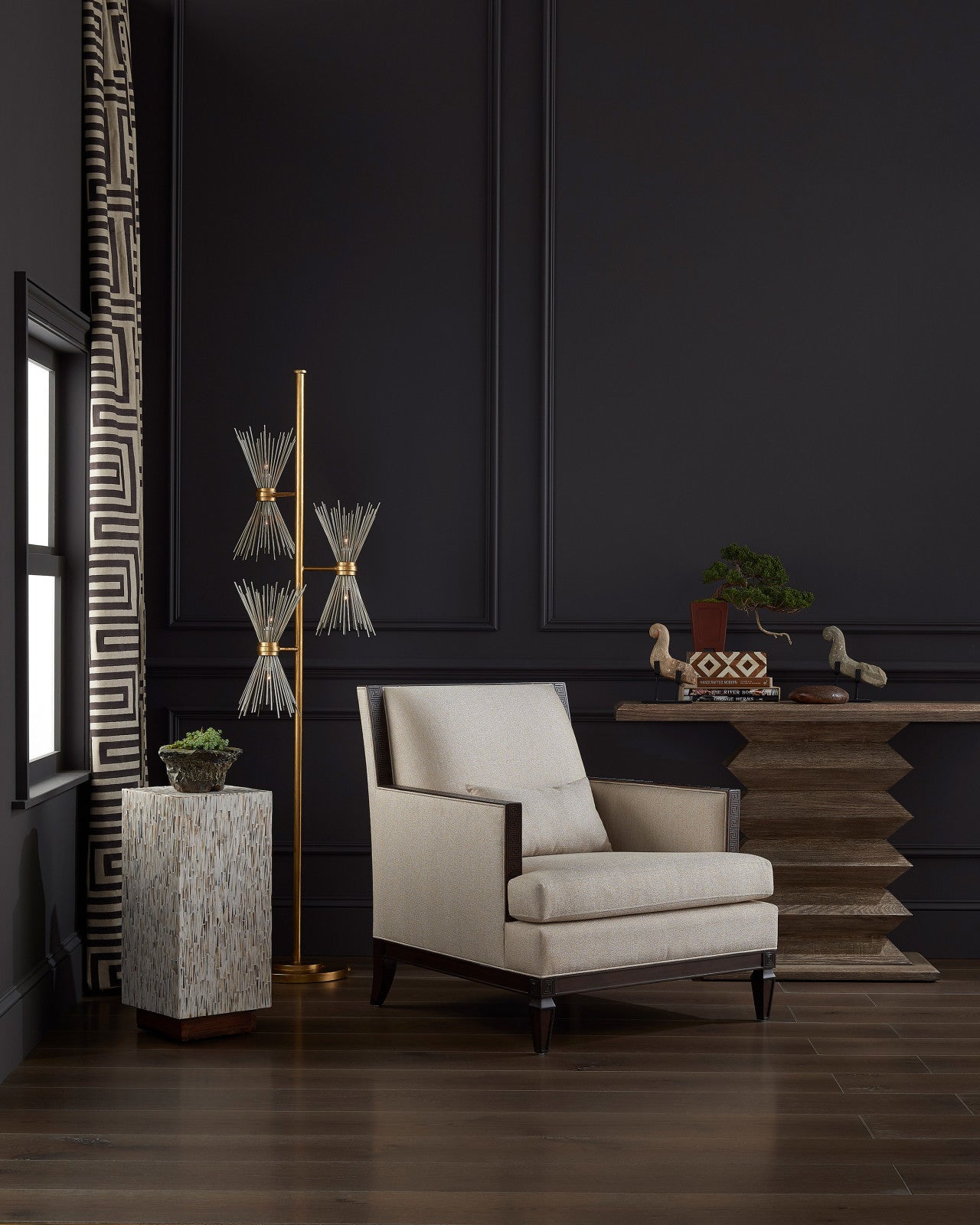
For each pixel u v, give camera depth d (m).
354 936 4.41
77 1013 3.59
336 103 4.44
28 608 3.25
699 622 4.17
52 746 3.84
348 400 4.45
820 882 3.99
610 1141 2.61
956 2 4.42
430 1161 2.50
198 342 4.44
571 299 4.44
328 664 4.42
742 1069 3.07
